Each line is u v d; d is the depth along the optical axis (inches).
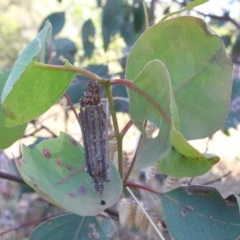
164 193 6.2
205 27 5.3
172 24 5.2
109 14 16.5
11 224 20.4
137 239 14.7
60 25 14.9
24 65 4.6
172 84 5.4
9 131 5.8
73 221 6.4
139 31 16.1
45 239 6.3
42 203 15.9
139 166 5.2
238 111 13.5
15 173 12.4
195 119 5.4
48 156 5.5
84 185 5.4
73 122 12.8
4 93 4.6
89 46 16.2
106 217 10.1
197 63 5.4
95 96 5.2
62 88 5.0
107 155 5.3
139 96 5.0
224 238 6.0
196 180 11.9
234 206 6.1
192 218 6.1
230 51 17.1
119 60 14.5
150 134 5.8
